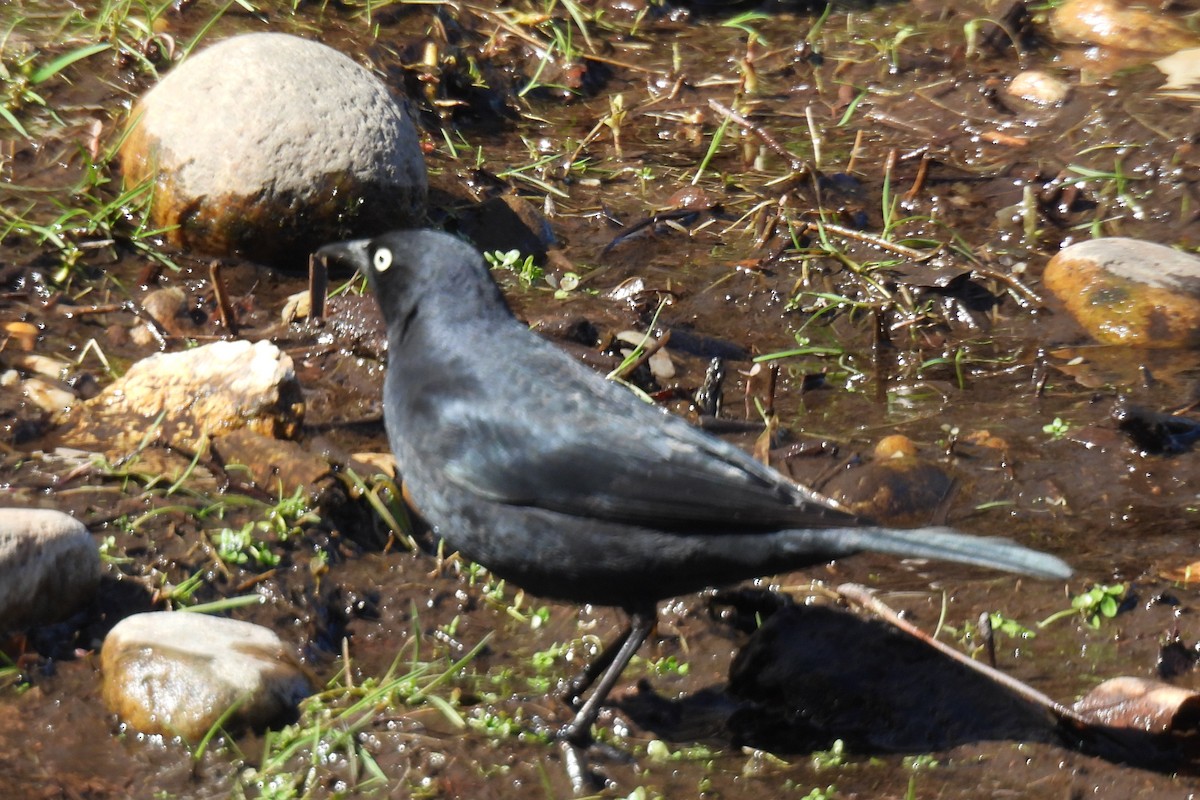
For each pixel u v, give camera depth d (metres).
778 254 14.38
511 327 8.60
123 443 10.29
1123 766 8.01
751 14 19.59
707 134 16.89
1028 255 14.76
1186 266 13.97
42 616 8.29
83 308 12.29
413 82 16.69
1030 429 11.95
